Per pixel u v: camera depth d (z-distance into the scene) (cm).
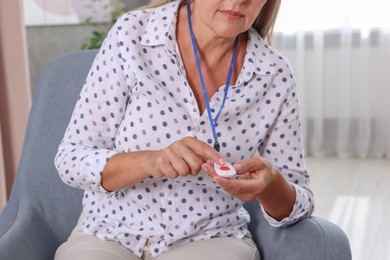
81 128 124
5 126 209
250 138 125
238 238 129
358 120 425
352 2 417
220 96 122
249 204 144
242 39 130
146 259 126
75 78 154
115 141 125
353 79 423
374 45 420
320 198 330
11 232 134
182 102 122
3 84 207
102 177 118
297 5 422
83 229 129
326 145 435
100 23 412
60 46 412
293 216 124
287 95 127
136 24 124
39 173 150
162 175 111
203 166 103
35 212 146
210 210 124
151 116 120
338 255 115
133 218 125
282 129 129
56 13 408
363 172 384
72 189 149
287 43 429
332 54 425
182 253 119
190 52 125
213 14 115
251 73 123
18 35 204
